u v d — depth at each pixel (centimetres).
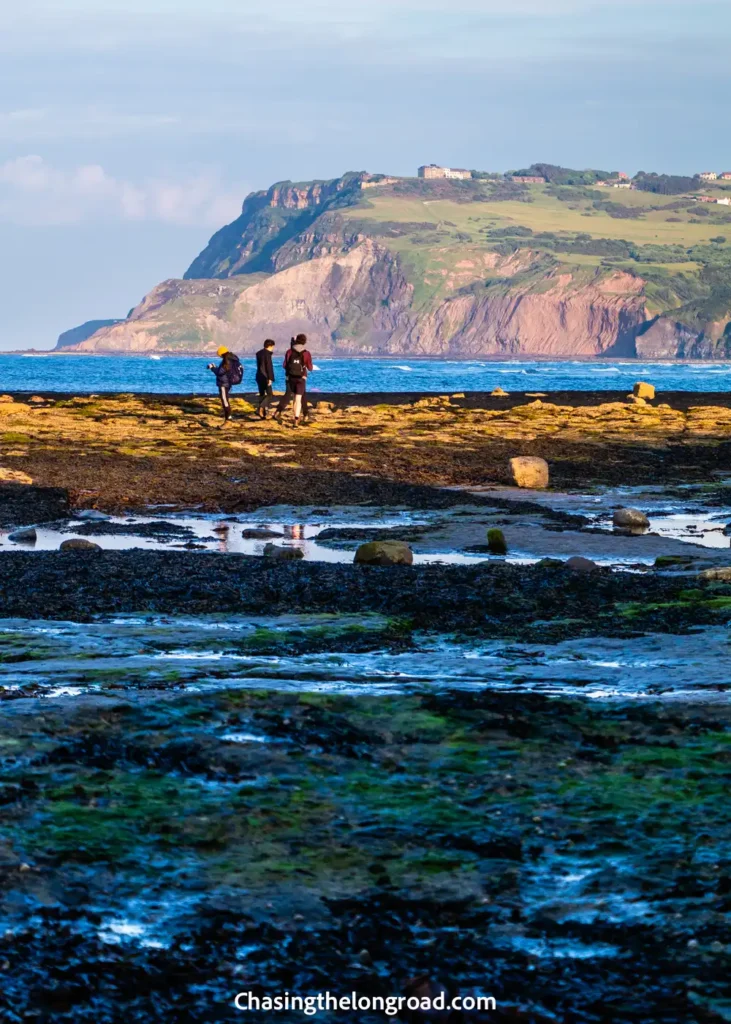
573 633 3784
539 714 2525
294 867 1700
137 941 1492
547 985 1395
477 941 1495
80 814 1889
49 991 1375
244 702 2581
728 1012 1335
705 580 4888
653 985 1393
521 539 6353
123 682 2922
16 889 1606
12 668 3100
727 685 2912
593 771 2133
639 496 8531
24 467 9494
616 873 1678
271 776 2102
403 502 7906
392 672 3116
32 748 2233
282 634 3700
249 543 6181
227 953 1466
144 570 4956
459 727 2416
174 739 2306
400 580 4812
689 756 2220
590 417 16200
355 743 2308
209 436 12625
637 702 2638
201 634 3684
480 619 4078
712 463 10750
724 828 1841
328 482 8894
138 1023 1323
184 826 1848
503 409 19325
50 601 4275
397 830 1839
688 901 1588
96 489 8262
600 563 5594
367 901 1600
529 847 1772
